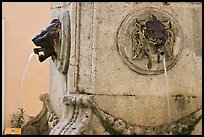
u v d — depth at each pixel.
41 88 22.62
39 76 22.75
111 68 9.34
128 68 9.39
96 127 9.17
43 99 11.46
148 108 9.42
